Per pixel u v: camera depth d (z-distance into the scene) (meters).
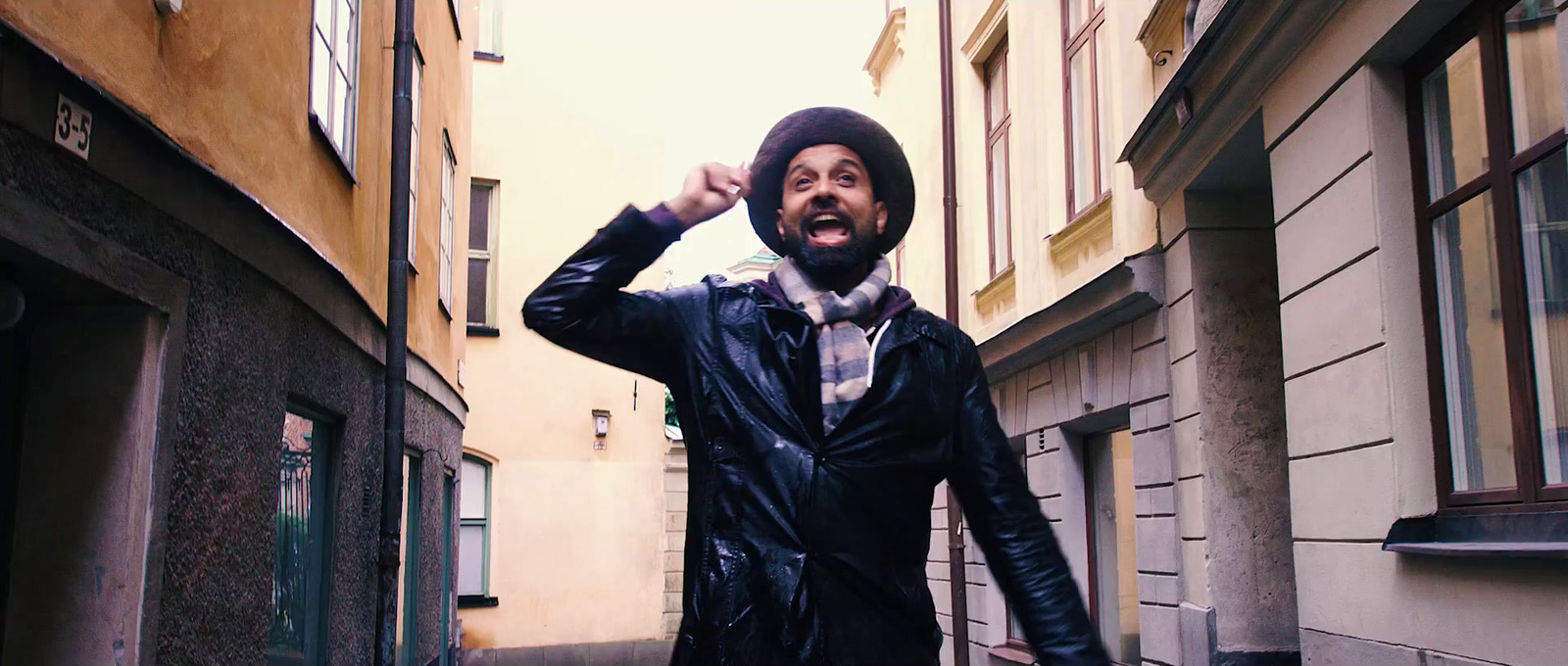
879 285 1.93
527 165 16.34
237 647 4.32
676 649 1.86
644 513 15.89
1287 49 5.81
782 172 2.03
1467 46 4.62
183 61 3.73
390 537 6.89
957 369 2.00
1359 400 5.22
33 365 3.46
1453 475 4.78
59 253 2.92
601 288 1.86
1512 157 4.33
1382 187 5.05
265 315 4.59
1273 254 7.33
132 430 3.48
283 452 5.03
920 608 1.86
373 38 6.83
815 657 1.76
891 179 2.02
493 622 15.27
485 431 15.61
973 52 12.15
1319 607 5.65
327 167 5.61
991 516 2.02
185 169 3.70
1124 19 8.41
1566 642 3.87
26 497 3.44
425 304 8.89
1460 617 4.49
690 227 1.90
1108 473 9.50
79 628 3.42
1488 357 4.54
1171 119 7.20
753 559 1.80
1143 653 8.14
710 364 1.90
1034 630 1.99
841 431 1.83
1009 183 11.34
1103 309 8.37
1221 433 7.16
